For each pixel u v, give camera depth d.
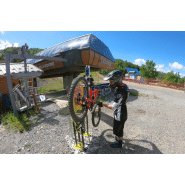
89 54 8.21
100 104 3.27
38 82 18.56
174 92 13.45
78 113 2.96
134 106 7.00
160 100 8.78
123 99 2.62
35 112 5.70
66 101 7.95
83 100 2.73
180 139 3.54
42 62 10.91
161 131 4.02
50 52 10.43
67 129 4.11
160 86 19.67
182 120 5.02
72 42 9.33
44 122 4.72
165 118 5.22
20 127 4.23
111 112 5.80
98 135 3.71
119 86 2.70
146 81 23.67
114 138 3.54
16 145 3.28
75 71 10.55
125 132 3.94
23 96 5.66
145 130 4.08
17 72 6.57
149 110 6.29
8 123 4.68
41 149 3.06
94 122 3.73
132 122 4.75
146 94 11.14
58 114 5.61
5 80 7.73
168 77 28.77
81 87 2.88
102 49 11.06
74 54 8.15
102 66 11.12
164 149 3.06
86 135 3.62
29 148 3.12
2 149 3.12
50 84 18.72
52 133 3.86
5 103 7.28
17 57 5.25
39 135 3.76
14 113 5.34
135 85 19.95
